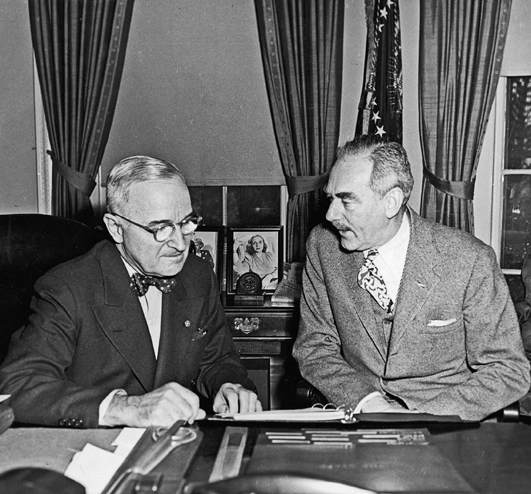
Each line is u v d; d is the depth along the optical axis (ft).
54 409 4.99
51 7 12.81
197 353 6.71
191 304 6.70
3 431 4.53
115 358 6.23
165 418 4.75
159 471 3.80
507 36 12.58
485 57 12.14
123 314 6.21
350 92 13.15
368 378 7.42
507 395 6.68
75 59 12.87
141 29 13.46
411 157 13.10
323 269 7.68
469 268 6.98
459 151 12.33
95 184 13.30
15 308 7.54
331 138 12.80
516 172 13.07
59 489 3.03
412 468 3.84
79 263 6.37
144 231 5.86
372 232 6.97
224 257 12.77
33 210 13.80
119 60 13.17
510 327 6.97
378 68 12.42
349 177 6.76
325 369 7.34
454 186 12.39
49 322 5.93
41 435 4.63
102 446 4.41
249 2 13.30
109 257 6.45
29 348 5.77
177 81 13.53
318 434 4.50
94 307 6.15
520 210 13.17
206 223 13.74
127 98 13.58
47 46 12.90
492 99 12.35
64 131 13.03
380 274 7.29
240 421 4.84
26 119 13.65
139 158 5.97
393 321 7.07
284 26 12.57
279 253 12.69
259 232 12.78
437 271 6.98
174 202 5.87
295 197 12.83
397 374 7.18
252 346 11.74
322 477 3.20
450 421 4.91
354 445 4.26
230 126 13.55
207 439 4.40
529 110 12.98
